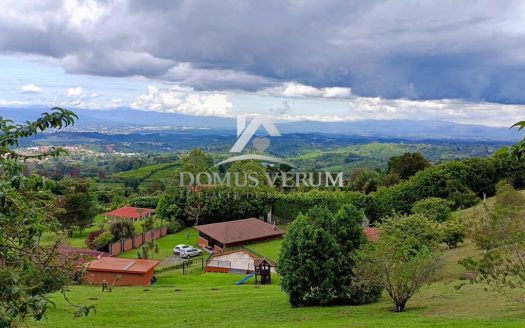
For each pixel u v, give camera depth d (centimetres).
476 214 2762
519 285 1820
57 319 2209
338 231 2589
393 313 2116
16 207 646
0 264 726
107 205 9250
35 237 831
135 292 3123
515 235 1734
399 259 2133
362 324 1861
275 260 4950
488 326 1558
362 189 8538
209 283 3741
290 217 7212
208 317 2364
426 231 3169
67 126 737
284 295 2895
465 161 7006
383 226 2955
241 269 4359
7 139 698
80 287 3297
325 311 2341
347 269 2522
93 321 2259
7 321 645
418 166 8819
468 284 2523
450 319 1811
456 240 3609
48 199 806
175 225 6862
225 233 5878
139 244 5894
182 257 5269
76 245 5509
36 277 827
